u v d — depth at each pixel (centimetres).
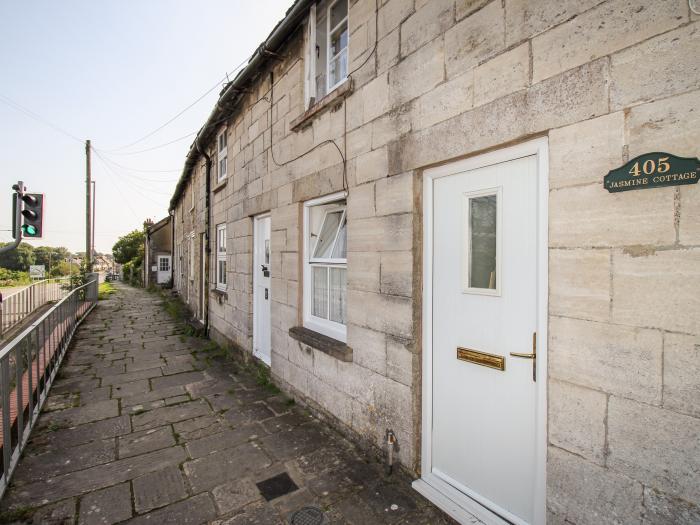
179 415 396
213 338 771
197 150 878
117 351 676
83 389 475
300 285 432
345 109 344
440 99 250
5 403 269
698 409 144
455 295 249
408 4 276
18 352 311
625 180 162
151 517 240
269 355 532
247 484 275
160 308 1305
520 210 213
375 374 305
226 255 704
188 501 257
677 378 149
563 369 185
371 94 312
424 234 269
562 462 186
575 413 181
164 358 629
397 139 284
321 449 323
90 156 1866
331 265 383
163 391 468
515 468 216
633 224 161
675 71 150
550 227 190
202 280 937
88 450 323
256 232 575
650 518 157
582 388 178
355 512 245
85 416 393
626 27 163
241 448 326
